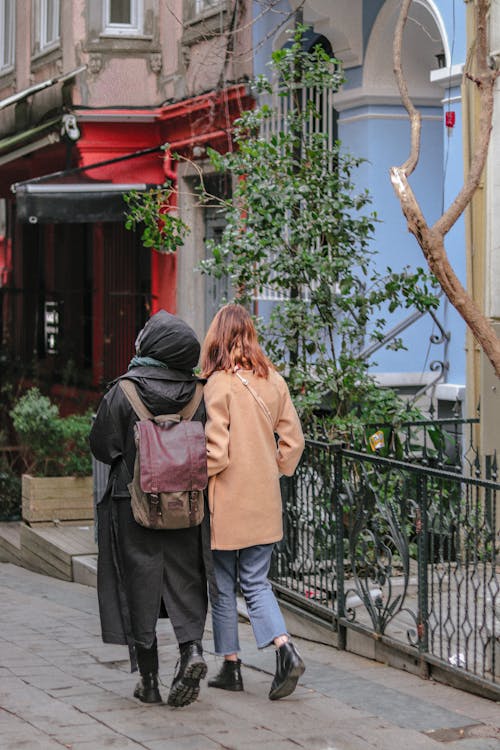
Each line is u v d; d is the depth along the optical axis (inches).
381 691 253.3
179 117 632.4
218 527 244.7
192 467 231.6
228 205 374.6
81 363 784.9
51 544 485.7
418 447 395.5
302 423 362.9
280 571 335.3
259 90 386.9
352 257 370.9
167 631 325.7
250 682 262.4
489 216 380.2
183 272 651.5
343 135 519.2
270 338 434.9
